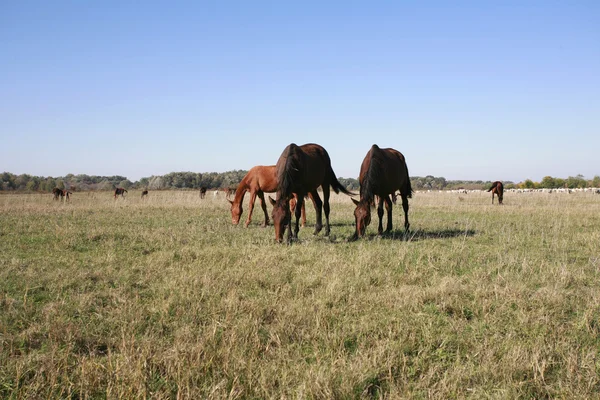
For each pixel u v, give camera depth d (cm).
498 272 633
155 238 951
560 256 764
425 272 642
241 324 418
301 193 923
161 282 587
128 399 293
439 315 464
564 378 329
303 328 417
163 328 429
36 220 1345
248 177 1259
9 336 398
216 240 939
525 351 365
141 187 6388
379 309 476
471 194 3719
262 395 305
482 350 371
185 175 6481
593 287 571
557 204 2062
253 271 619
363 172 969
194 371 328
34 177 6219
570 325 437
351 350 382
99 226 1197
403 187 1120
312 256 740
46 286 560
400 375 332
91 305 489
